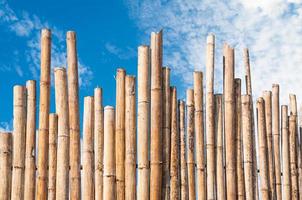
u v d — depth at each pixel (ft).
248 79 25.61
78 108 22.77
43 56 22.84
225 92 24.50
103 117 22.90
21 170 21.86
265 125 25.18
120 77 22.90
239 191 24.03
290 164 25.88
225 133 24.29
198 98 23.84
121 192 22.26
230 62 24.64
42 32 22.95
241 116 24.66
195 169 23.59
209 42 24.41
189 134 23.62
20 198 21.71
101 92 22.99
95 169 22.52
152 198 22.15
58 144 22.25
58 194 21.93
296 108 26.48
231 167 23.95
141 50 22.77
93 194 22.39
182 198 23.07
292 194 25.67
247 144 24.35
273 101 25.94
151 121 22.67
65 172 22.07
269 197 24.77
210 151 23.71
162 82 23.32
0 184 21.68
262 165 24.73
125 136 22.53
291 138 26.09
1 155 21.83
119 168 22.40
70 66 22.89
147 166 22.18
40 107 22.57
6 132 21.95
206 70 24.30
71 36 23.04
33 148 22.21
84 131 22.80
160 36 23.21
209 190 23.50
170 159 23.02
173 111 23.40
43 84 22.66
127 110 22.54
